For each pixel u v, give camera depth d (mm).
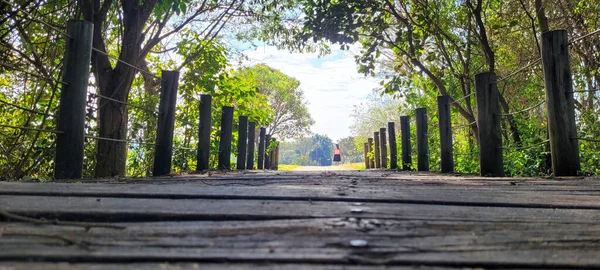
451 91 9266
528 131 6012
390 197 1986
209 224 1320
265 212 1494
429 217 1479
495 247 1101
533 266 964
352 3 7258
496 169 4441
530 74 8180
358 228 1283
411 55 8008
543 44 3805
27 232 1170
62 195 1900
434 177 4230
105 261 947
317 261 961
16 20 4059
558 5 7816
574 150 3688
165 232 1206
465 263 968
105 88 5102
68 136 2998
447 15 8047
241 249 1040
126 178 3578
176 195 1895
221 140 7035
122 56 5199
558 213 1632
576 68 7492
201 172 5504
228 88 8234
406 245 1102
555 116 3723
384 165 11328
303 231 1236
